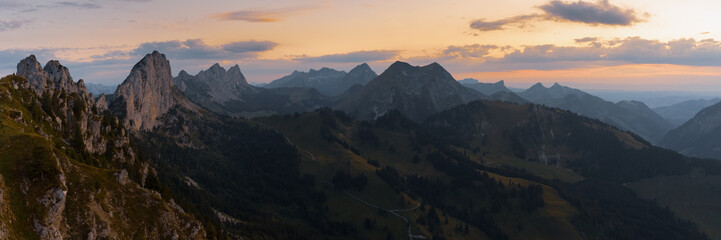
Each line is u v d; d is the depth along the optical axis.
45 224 100.69
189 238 139.38
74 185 116.94
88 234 110.25
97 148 175.25
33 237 97.62
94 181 122.88
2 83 150.75
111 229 117.38
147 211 132.62
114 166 174.12
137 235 124.12
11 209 96.56
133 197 132.50
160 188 177.88
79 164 126.69
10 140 110.75
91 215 114.31
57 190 106.19
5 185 99.06
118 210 124.69
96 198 120.06
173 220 138.12
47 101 165.00
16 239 93.06
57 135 152.25
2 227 91.44
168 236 132.62
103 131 188.62
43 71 181.00
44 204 102.88
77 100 179.88
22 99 151.88
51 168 107.81
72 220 110.19
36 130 138.75
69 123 166.75
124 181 135.25
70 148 150.12
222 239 171.62
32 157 108.25
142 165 191.50
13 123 125.25
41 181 105.44
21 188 101.94
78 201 114.44
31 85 170.12
